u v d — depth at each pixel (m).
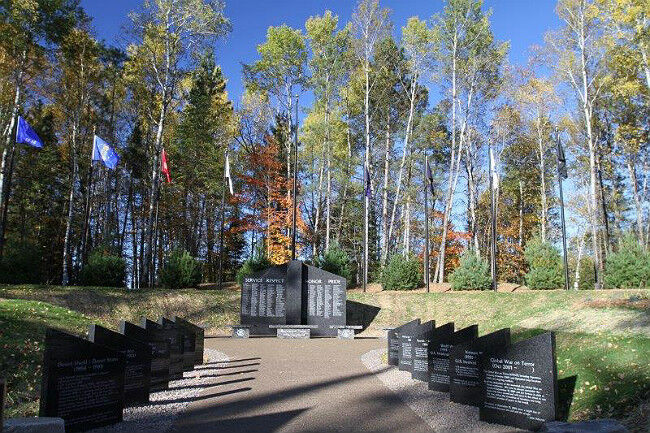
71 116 32.25
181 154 38.50
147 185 38.78
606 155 37.84
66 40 29.28
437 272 37.09
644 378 7.70
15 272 24.41
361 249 46.41
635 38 26.22
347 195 45.72
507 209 46.53
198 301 24.59
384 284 29.14
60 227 39.00
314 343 20.28
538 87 33.59
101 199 41.66
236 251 44.44
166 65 29.80
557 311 14.63
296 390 10.34
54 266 39.25
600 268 33.12
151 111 33.44
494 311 22.09
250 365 14.02
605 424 6.11
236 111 42.38
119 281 26.19
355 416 8.20
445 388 10.11
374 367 13.50
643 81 28.98
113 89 34.12
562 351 10.27
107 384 7.60
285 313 23.36
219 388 10.60
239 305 25.14
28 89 29.84
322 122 37.09
